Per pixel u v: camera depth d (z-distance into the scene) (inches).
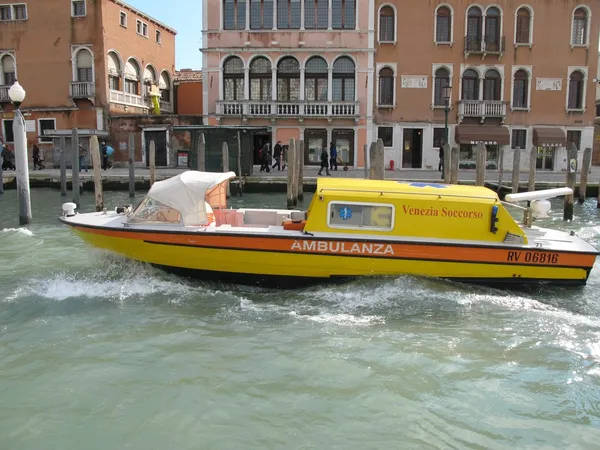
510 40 1108.5
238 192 811.4
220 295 298.0
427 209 299.0
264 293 302.5
